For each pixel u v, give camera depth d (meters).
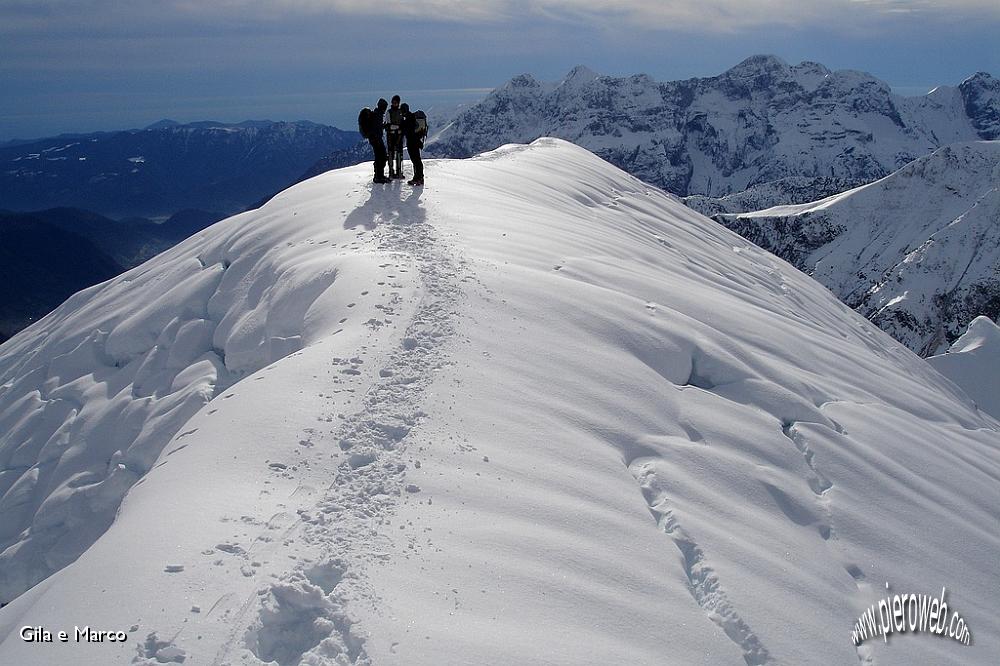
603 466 8.42
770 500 9.20
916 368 32.50
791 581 7.57
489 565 6.20
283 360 10.22
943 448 13.34
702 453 9.52
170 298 16.75
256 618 5.29
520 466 7.88
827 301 36.41
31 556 11.91
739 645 6.41
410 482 7.17
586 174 34.22
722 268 29.50
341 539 6.23
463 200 19.73
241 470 7.23
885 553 8.98
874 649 7.14
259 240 17.55
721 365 12.52
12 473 14.24
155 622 5.16
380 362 9.73
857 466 10.71
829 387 14.40
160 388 14.09
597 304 13.18
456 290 12.41
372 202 18.61
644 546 7.17
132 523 6.49
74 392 15.49
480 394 9.18
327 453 7.59
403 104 20.56
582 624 5.84
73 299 23.62
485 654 5.23
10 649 5.21
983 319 43.47
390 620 5.39
